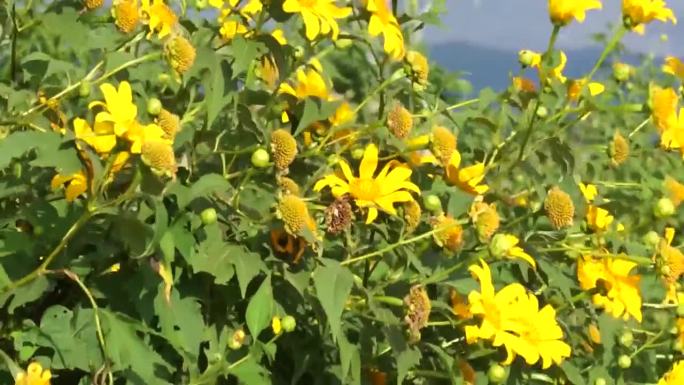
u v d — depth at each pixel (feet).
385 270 6.03
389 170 5.99
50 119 5.72
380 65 6.04
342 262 5.69
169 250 5.24
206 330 5.55
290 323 5.50
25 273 5.41
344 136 6.01
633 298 6.12
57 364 5.32
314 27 5.59
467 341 5.74
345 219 5.64
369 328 5.71
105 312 5.34
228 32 6.08
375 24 5.86
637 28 6.06
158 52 5.60
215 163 5.84
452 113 6.57
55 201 5.47
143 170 5.09
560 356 5.71
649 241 6.26
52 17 5.80
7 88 5.71
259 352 5.54
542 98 6.31
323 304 5.29
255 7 5.71
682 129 6.24
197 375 5.47
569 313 6.29
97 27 6.23
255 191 5.62
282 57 5.69
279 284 5.69
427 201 5.84
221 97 5.50
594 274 6.11
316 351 5.77
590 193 6.48
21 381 5.09
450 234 5.82
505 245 5.64
